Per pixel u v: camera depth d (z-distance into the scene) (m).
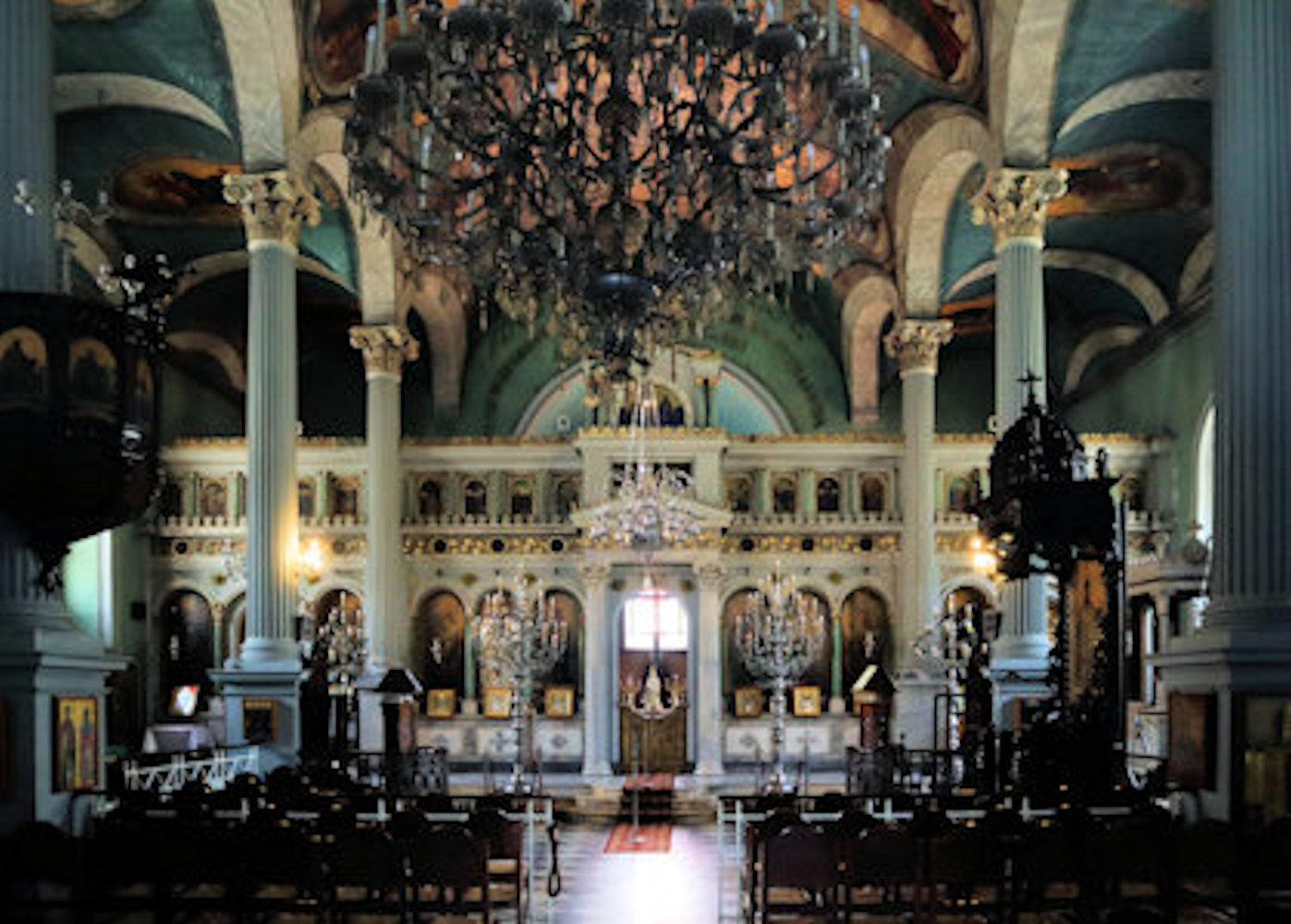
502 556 26.41
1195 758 10.37
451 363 30.05
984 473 26.66
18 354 9.50
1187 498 24.89
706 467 25.94
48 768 9.86
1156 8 16.22
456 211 12.51
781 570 26.14
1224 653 9.78
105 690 10.93
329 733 19.19
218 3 16.45
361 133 11.16
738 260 12.52
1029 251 17.23
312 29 18.09
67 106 19.23
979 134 18.61
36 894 9.30
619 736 25.55
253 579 17.22
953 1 18.19
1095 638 12.62
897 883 8.90
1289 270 10.21
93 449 9.65
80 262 23.45
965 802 11.15
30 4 10.42
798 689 25.92
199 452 26.41
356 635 23.66
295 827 9.31
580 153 11.62
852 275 27.67
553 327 13.48
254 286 17.53
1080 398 30.53
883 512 26.80
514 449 26.73
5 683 9.64
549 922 11.22
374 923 9.76
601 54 11.05
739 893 10.81
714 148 11.30
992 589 26.42
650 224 11.72
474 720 25.81
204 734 22.64
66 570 24.47
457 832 8.94
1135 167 21.45
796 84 11.73
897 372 29.89
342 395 31.05
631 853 16.33
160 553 26.27
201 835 8.93
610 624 25.33
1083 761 12.25
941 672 24.66
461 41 10.42
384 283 25.16
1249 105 10.37
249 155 17.64
